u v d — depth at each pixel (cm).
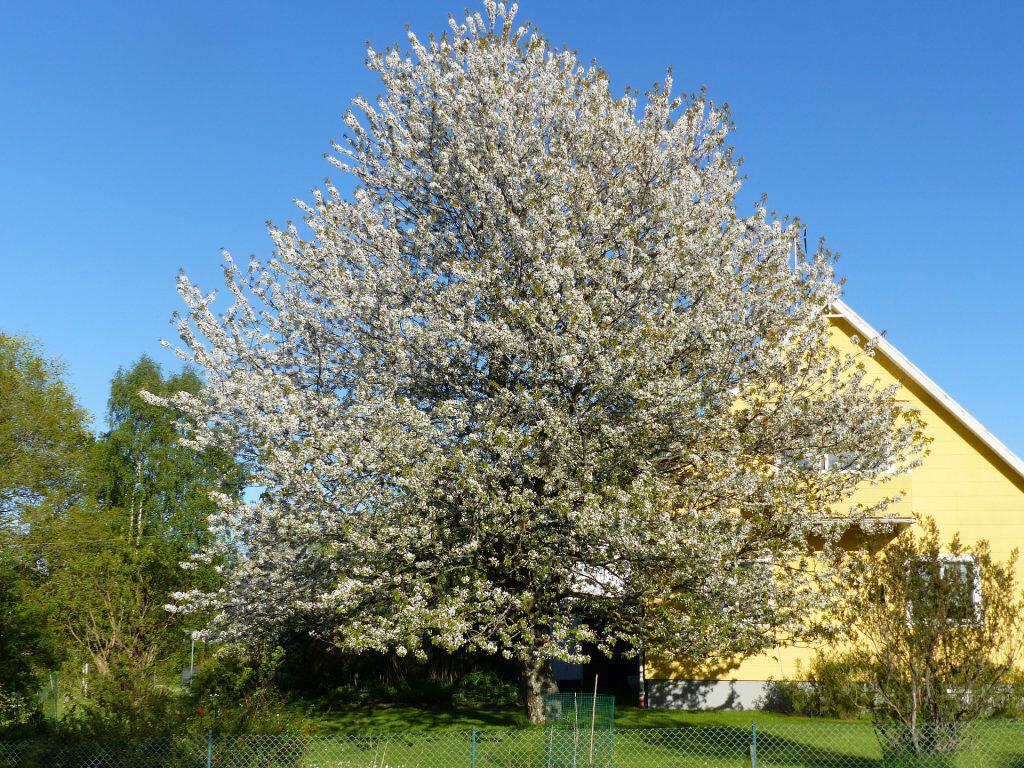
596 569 1517
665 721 1738
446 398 1591
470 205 1584
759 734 1507
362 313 1543
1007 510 2000
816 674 1848
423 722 1789
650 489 1239
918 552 1236
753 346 1449
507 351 1441
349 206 1659
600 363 1341
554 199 1471
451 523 1433
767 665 1927
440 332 1462
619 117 1622
